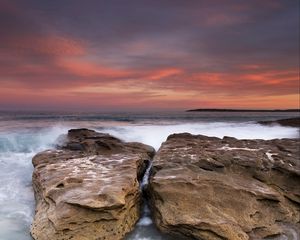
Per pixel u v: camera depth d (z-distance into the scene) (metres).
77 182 10.15
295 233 9.84
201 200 9.83
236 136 23.45
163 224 9.52
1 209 11.11
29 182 13.72
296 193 11.15
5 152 17.11
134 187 10.41
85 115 49.50
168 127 27.33
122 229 9.39
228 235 8.83
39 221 9.32
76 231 8.73
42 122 31.92
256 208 10.00
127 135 21.56
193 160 12.06
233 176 11.47
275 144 15.53
